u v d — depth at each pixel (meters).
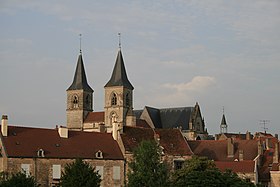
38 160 110.69
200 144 149.62
